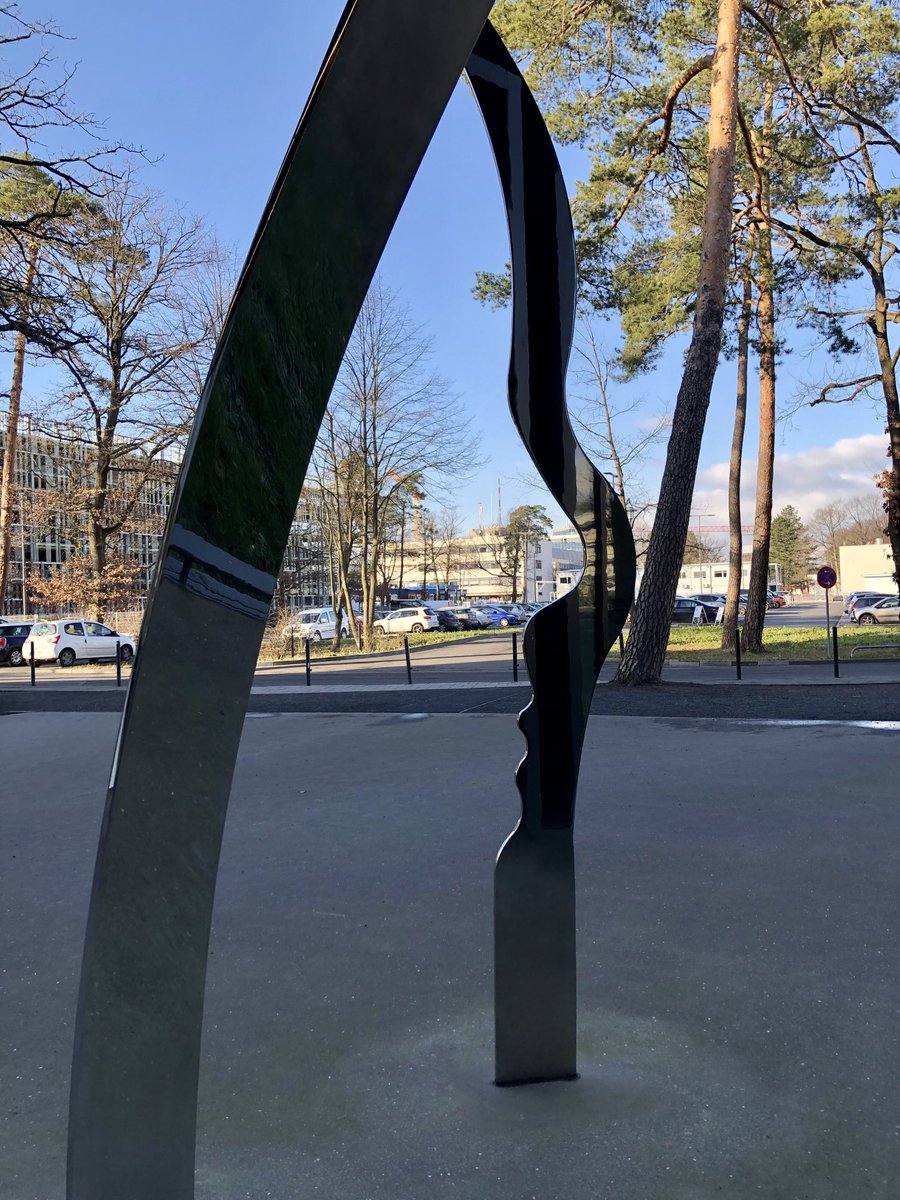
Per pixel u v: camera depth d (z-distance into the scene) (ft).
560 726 9.67
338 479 117.60
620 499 9.90
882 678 53.01
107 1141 5.71
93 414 113.29
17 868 18.83
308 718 41.42
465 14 6.12
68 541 151.43
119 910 5.74
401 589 298.76
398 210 6.29
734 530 86.17
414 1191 7.75
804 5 57.88
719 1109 8.89
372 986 12.28
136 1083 5.79
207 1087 9.68
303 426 6.19
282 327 6.03
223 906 15.78
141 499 129.59
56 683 79.66
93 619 127.54
